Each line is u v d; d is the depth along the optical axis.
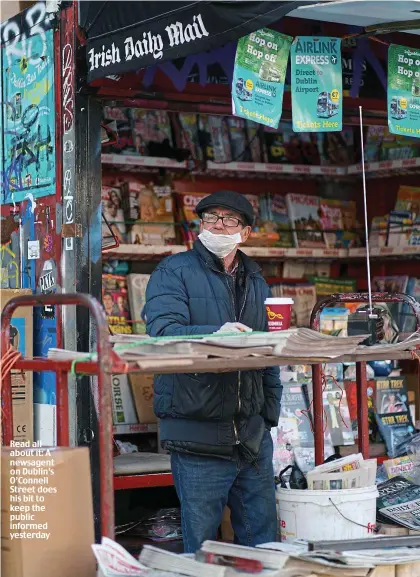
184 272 4.39
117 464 5.70
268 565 3.51
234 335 3.70
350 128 7.90
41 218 5.30
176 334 4.14
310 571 3.53
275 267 7.71
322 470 4.51
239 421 4.36
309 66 4.72
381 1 4.52
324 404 6.27
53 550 3.57
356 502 4.36
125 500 6.36
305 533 4.34
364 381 4.84
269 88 4.50
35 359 3.81
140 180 7.14
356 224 7.96
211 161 7.12
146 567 3.54
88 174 5.04
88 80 4.88
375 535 4.40
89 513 3.66
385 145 7.58
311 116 4.73
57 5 5.11
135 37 4.54
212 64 5.48
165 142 6.98
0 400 3.80
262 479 4.52
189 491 4.33
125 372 3.35
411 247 7.32
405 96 5.09
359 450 4.86
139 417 6.27
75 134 5.01
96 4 4.81
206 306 4.38
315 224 7.72
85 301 3.42
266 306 4.69
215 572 3.46
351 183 8.10
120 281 6.79
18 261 5.51
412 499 4.93
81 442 4.97
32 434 5.21
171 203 7.10
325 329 6.80
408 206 7.57
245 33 4.02
